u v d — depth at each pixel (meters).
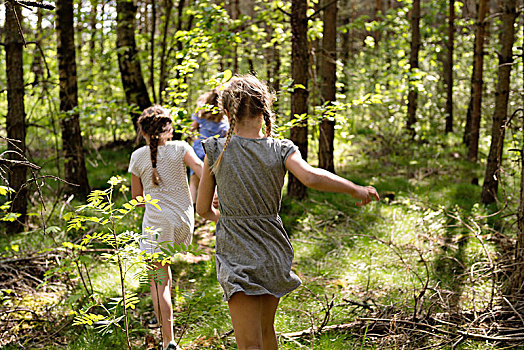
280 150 2.35
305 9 6.71
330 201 7.20
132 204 2.73
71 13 6.70
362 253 5.14
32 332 3.54
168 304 3.25
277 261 2.33
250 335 2.24
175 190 3.55
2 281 4.13
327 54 8.19
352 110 12.17
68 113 5.98
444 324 3.46
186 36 5.60
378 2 16.84
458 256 4.94
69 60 6.77
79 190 7.02
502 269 3.99
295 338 3.39
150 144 3.51
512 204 6.37
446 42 12.99
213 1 9.53
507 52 6.34
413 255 4.99
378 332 3.46
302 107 6.88
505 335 3.26
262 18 7.77
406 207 6.75
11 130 5.26
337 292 4.25
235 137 2.37
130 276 4.39
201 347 3.31
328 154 8.49
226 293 2.27
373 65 11.74
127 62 8.52
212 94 5.63
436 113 12.20
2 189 2.89
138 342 3.48
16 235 5.18
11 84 5.24
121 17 8.24
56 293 4.11
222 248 2.36
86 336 3.45
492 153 6.73
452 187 8.05
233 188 2.33
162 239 3.46
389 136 11.55
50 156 7.60
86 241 2.84
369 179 8.83
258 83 2.43
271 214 2.38
